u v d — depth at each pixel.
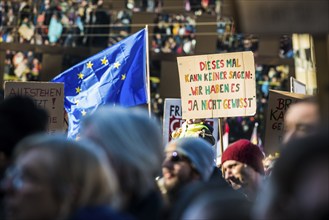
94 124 4.34
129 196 4.30
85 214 3.50
